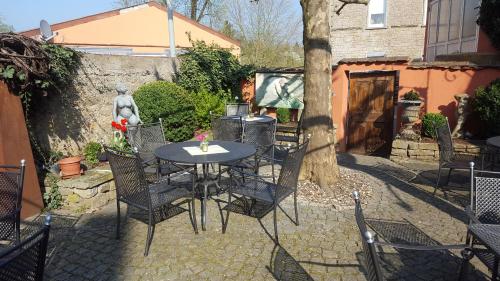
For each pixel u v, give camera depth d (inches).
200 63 346.9
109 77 248.1
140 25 547.8
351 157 290.8
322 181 190.9
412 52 550.9
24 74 154.0
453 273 111.3
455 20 390.9
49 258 120.1
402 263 117.5
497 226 85.7
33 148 184.5
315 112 188.9
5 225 99.9
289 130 335.9
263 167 238.4
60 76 193.2
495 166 203.6
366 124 308.5
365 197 179.9
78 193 164.2
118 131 207.0
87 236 137.1
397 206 169.2
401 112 293.0
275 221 130.3
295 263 116.5
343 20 578.9
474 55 298.7
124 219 153.6
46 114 197.0
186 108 290.8
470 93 273.0
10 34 153.6
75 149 218.2
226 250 125.2
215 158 136.3
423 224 148.8
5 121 146.9
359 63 295.7
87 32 502.6
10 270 53.1
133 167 119.6
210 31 598.9
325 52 184.4
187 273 110.7
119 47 502.3
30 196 155.9
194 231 139.7
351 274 110.0
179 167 172.9
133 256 121.4
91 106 231.6
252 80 394.6
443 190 193.8
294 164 134.2
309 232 139.6
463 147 247.8
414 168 245.3
